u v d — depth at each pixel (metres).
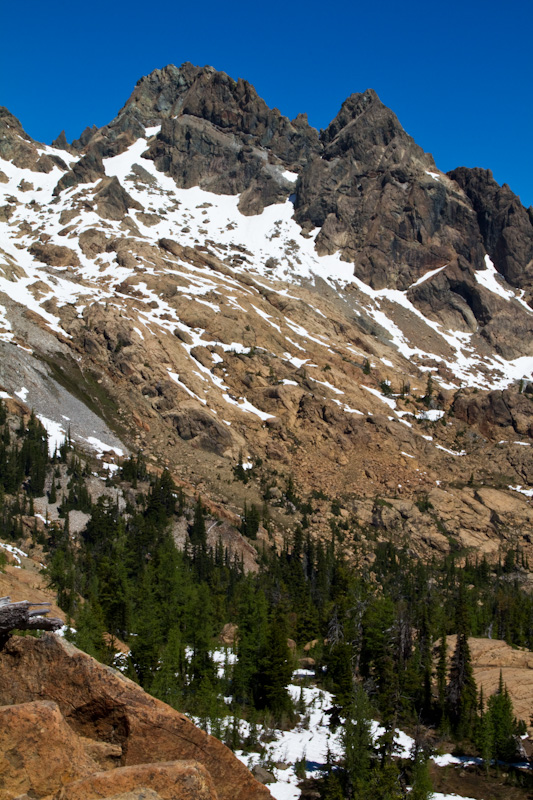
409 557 150.88
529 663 70.75
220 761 21.70
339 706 61.22
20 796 17.44
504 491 176.25
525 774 56.22
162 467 152.00
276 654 64.06
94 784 17.27
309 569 126.38
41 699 21.34
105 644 58.19
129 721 20.92
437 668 68.88
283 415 180.50
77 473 132.12
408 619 71.50
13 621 21.67
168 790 17.69
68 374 170.50
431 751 52.19
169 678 54.59
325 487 164.75
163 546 106.81
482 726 58.75
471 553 156.00
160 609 74.44
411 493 168.62
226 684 66.69
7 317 181.50
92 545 113.88
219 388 183.38
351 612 83.44
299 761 53.31
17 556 93.00
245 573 123.06
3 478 125.88
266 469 164.25
